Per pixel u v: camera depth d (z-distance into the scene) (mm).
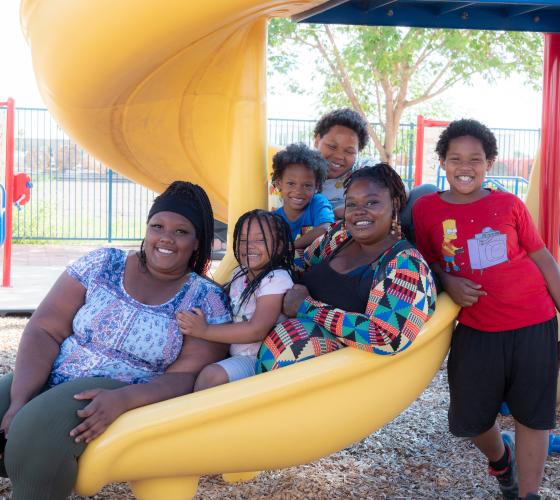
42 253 12742
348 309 2520
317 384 2334
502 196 2871
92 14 2701
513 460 3182
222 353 2631
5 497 3090
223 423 2277
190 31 2705
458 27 3863
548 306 2902
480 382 2928
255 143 3379
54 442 2156
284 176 3553
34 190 16156
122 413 2260
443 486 3402
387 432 4062
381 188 2551
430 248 2965
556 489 3326
